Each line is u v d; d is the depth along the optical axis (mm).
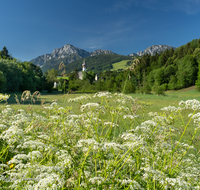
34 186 2105
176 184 2621
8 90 66312
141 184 3047
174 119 3986
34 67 135500
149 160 3336
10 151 3535
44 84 113500
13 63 69875
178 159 3797
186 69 100625
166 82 111688
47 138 3678
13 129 3086
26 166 2582
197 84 85688
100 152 2551
